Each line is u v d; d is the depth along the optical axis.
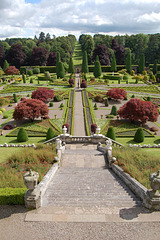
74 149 22.42
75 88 68.69
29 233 8.22
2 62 118.31
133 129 33.75
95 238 7.91
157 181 9.03
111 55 116.56
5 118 41.56
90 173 15.30
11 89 67.12
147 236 8.05
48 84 73.62
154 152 23.31
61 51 120.94
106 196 10.86
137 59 122.44
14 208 9.80
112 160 16.73
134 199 10.59
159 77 85.38
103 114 43.12
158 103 51.06
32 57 111.75
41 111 37.41
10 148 25.33
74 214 9.18
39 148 21.31
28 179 9.27
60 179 13.70
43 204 9.98
